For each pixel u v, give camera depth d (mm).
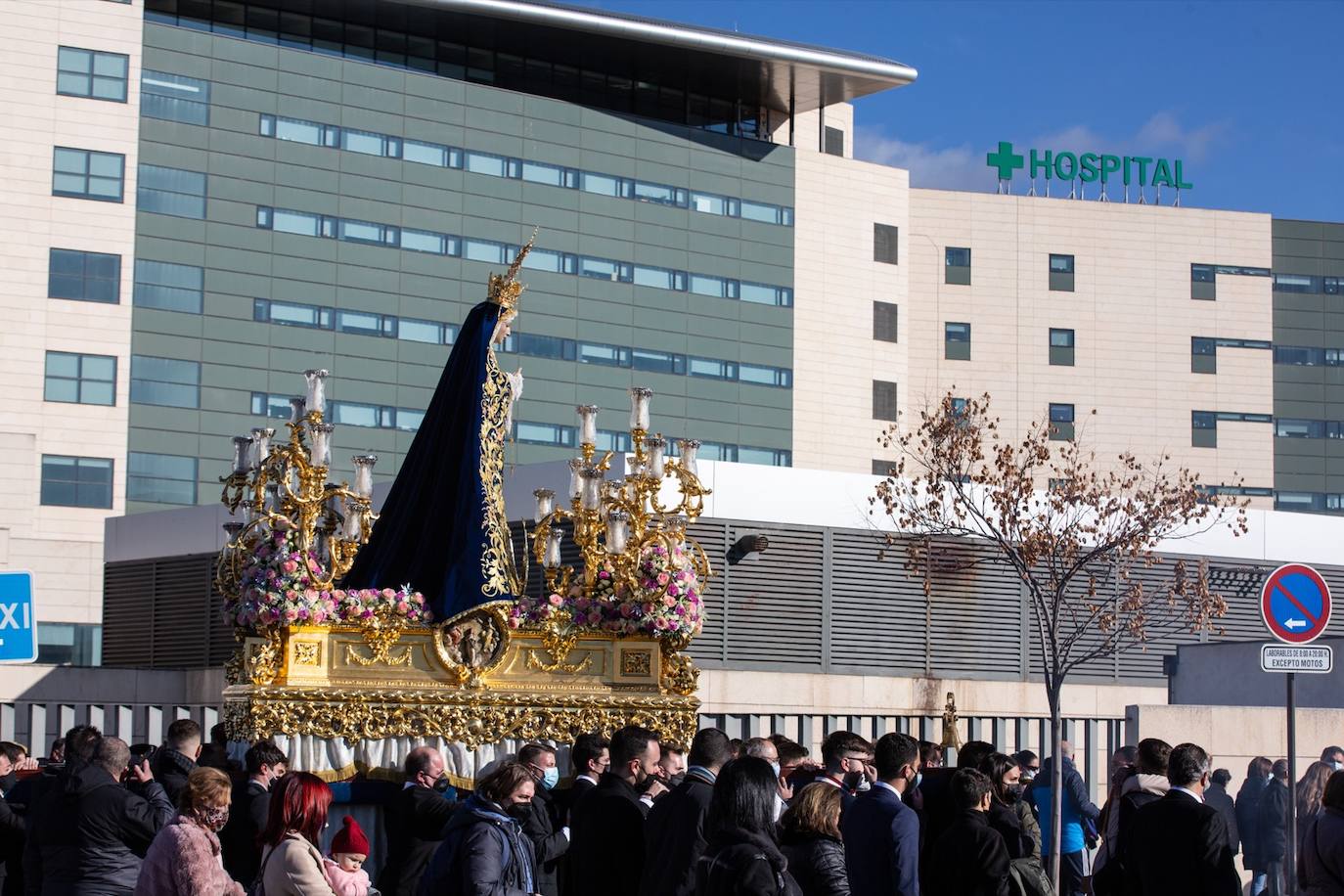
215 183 65000
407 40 71438
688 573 16703
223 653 35562
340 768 15039
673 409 72750
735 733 27484
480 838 10172
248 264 65312
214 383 64188
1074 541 28344
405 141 68812
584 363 71125
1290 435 83375
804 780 13258
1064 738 29391
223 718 15969
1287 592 15773
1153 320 82375
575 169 71938
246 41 66062
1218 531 32500
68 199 61969
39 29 62000
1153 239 82812
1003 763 13477
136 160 63188
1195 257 83312
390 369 67750
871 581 29578
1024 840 12484
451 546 15734
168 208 64000
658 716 16297
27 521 52344
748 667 28156
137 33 63531
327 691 15062
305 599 15141
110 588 39188
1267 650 15461
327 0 68312
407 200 68625
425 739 15344
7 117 61281
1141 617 28828
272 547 15320
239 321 64938
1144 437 81562
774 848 8578
